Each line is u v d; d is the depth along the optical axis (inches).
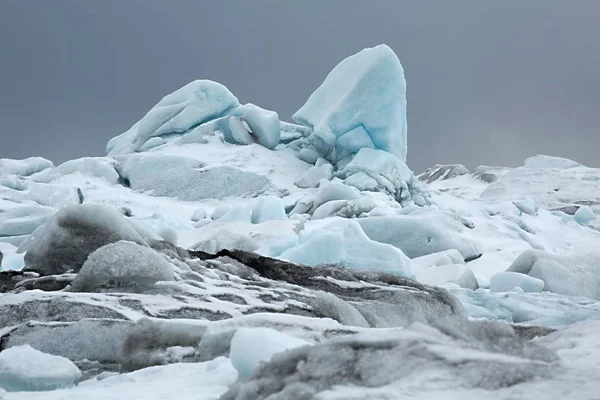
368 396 167.9
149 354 371.6
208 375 288.8
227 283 586.6
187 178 2284.7
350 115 2228.1
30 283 571.8
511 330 205.8
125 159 2402.8
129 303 483.5
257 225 1342.3
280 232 1284.4
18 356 306.2
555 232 2257.6
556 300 904.9
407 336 195.0
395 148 2284.7
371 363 183.3
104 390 267.4
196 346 376.5
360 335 198.5
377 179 2165.4
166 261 556.1
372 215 1868.8
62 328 429.7
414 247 1553.9
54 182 2257.6
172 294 524.7
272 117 2519.7
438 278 1044.5
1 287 597.3
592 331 277.6
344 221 1147.9
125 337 389.4
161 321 386.6
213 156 2411.4
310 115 2370.8
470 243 1601.9
